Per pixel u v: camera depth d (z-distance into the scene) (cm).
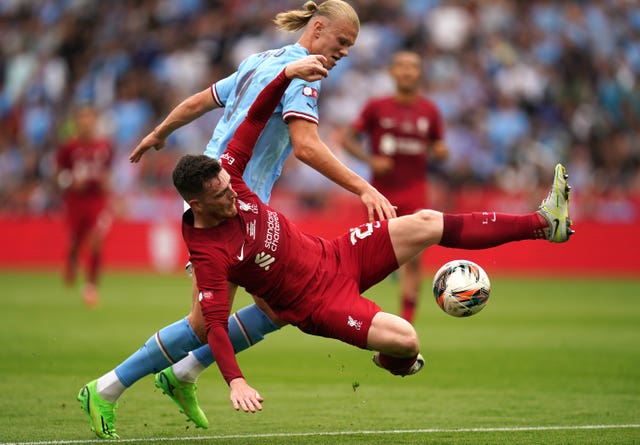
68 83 9256
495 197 7162
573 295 5875
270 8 9112
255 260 1880
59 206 8312
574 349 3491
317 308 1880
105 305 5112
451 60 8588
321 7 2136
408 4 8950
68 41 9425
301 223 7369
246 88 2133
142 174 8169
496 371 2969
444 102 8306
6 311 4791
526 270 7556
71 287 6259
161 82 8931
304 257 1911
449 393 2567
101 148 5659
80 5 9650
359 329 1850
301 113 2023
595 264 7438
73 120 8150
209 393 2623
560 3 8969
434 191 7462
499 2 8944
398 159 4112
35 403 2373
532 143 8062
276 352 3506
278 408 2352
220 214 1836
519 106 8362
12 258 8112
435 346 3603
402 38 8738
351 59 8588
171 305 5122
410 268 3756
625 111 8469
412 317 3781
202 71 8962
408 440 1922
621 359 3222
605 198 7494
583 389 2617
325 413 2273
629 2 9112
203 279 1836
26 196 8494
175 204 7862
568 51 8638
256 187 2136
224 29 9119
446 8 8875
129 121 8688
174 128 2261
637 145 8156
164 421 2183
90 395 1962
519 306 5244
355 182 1997
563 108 8344
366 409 2325
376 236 1972
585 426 2070
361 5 8931
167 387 2055
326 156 2009
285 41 8856
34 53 9500
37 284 6562
